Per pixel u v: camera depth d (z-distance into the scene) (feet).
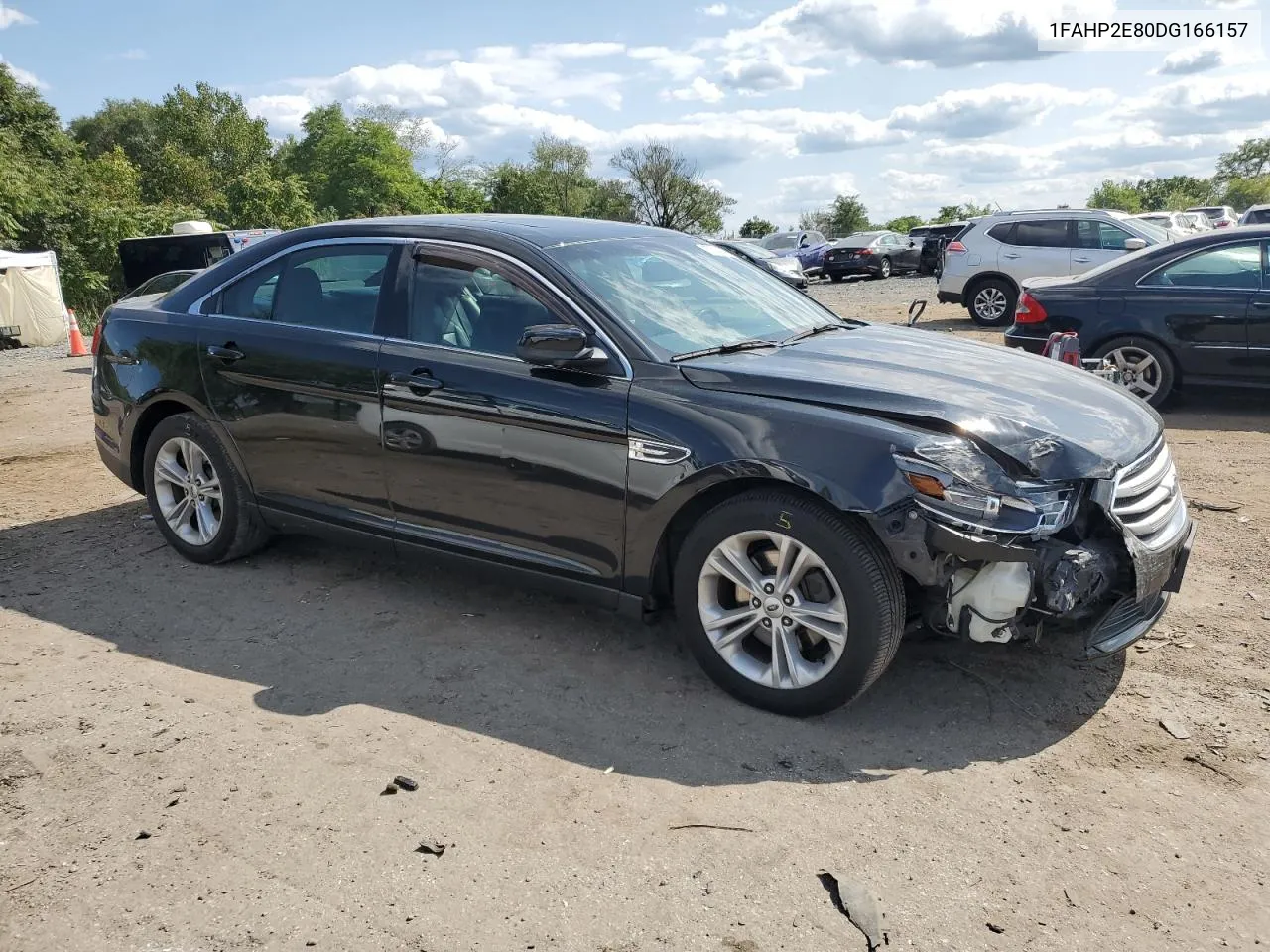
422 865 8.77
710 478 11.10
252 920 8.09
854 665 10.68
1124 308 27.02
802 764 10.39
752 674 11.49
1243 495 19.34
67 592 15.38
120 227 107.34
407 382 13.28
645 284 13.34
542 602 14.71
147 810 9.62
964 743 10.77
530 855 8.92
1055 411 11.37
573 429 12.00
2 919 8.14
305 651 13.20
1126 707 11.45
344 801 9.73
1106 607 11.13
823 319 15.01
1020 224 47.42
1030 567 10.34
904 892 8.41
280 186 154.92
